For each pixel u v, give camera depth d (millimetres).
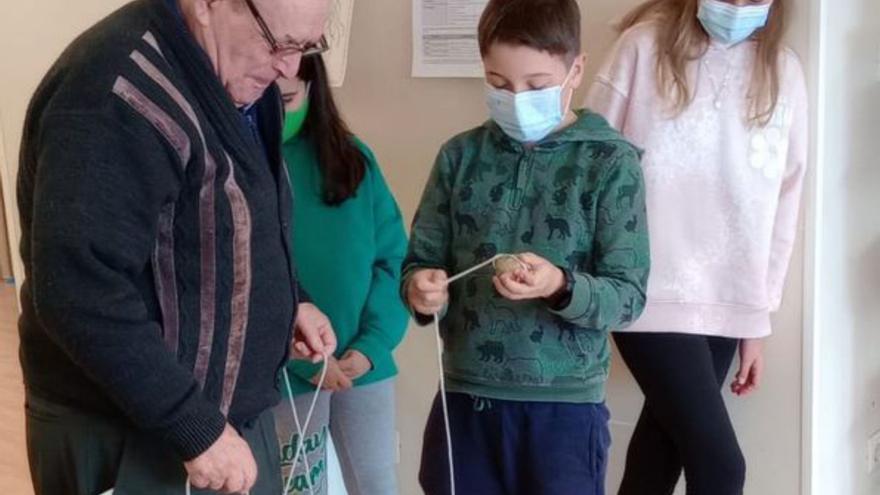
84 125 1184
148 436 1357
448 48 2473
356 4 2594
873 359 2604
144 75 1224
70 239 1166
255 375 1428
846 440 2484
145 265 1269
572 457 1750
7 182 3912
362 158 2152
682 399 2021
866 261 2486
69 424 1360
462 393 1822
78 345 1198
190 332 1328
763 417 2314
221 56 1293
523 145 1796
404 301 1839
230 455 1303
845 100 2277
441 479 1856
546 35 1691
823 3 2092
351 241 2104
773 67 2012
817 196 2176
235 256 1339
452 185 1871
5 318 5367
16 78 3572
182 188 1271
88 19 3250
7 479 3205
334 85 2594
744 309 2064
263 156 1384
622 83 2080
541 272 1615
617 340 2102
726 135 2021
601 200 1727
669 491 2186
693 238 2049
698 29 2018
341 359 2074
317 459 2076
